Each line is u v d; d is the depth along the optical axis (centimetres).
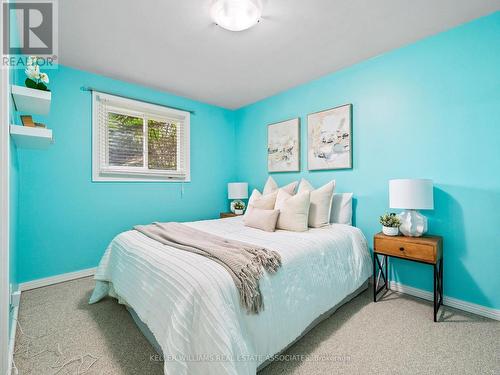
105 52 236
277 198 259
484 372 131
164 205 343
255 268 131
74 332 168
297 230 219
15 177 191
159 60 252
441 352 146
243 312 118
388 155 239
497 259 183
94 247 284
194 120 374
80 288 243
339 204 261
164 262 138
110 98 293
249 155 395
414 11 181
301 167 318
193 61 254
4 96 111
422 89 218
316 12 181
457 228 200
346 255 205
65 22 190
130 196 312
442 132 207
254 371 112
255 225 235
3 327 112
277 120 349
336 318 185
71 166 269
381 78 243
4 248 111
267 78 297
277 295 137
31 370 133
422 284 220
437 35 209
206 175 388
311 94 305
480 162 190
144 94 321
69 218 268
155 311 127
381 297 221
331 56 246
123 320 183
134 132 320
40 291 236
